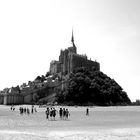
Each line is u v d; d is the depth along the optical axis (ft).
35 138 66.18
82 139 66.18
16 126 106.32
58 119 162.91
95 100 598.75
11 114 246.06
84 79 615.57
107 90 628.28
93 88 599.98
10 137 66.69
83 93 593.42
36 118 173.88
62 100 622.54
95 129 90.99
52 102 652.07
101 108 450.71
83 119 161.89
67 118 173.78
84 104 571.69
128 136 72.64
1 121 137.90
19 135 71.05
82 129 91.25
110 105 590.96
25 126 105.91
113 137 70.28
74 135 73.20
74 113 266.16
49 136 71.00
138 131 84.38
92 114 244.01
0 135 70.54
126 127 99.96
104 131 84.12
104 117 186.80
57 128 95.45
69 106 549.54
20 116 204.13
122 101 650.84
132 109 402.31
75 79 627.05
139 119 159.43
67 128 95.55
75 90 603.26
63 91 648.79
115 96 634.02
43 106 533.96
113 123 123.75
